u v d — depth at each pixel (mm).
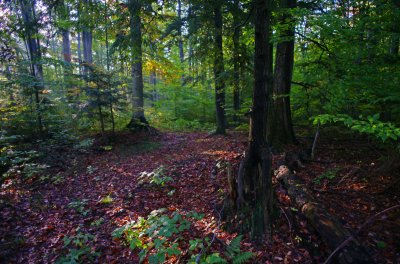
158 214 5254
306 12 5676
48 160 8945
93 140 10578
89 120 11648
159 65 14906
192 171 7242
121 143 11406
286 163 6508
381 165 5746
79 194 6762
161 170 6988
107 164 9016
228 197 4633
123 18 7961
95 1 7750
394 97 4742
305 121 12289
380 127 3014
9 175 7555
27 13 9438
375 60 5723
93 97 10836
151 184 6781
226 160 7445
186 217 4926
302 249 3594
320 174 5996
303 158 7039
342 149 7867
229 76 10859
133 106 13922
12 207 5875
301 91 8016
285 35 6793
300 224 3992
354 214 4309
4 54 10289
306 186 5012
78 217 5555
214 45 11117
